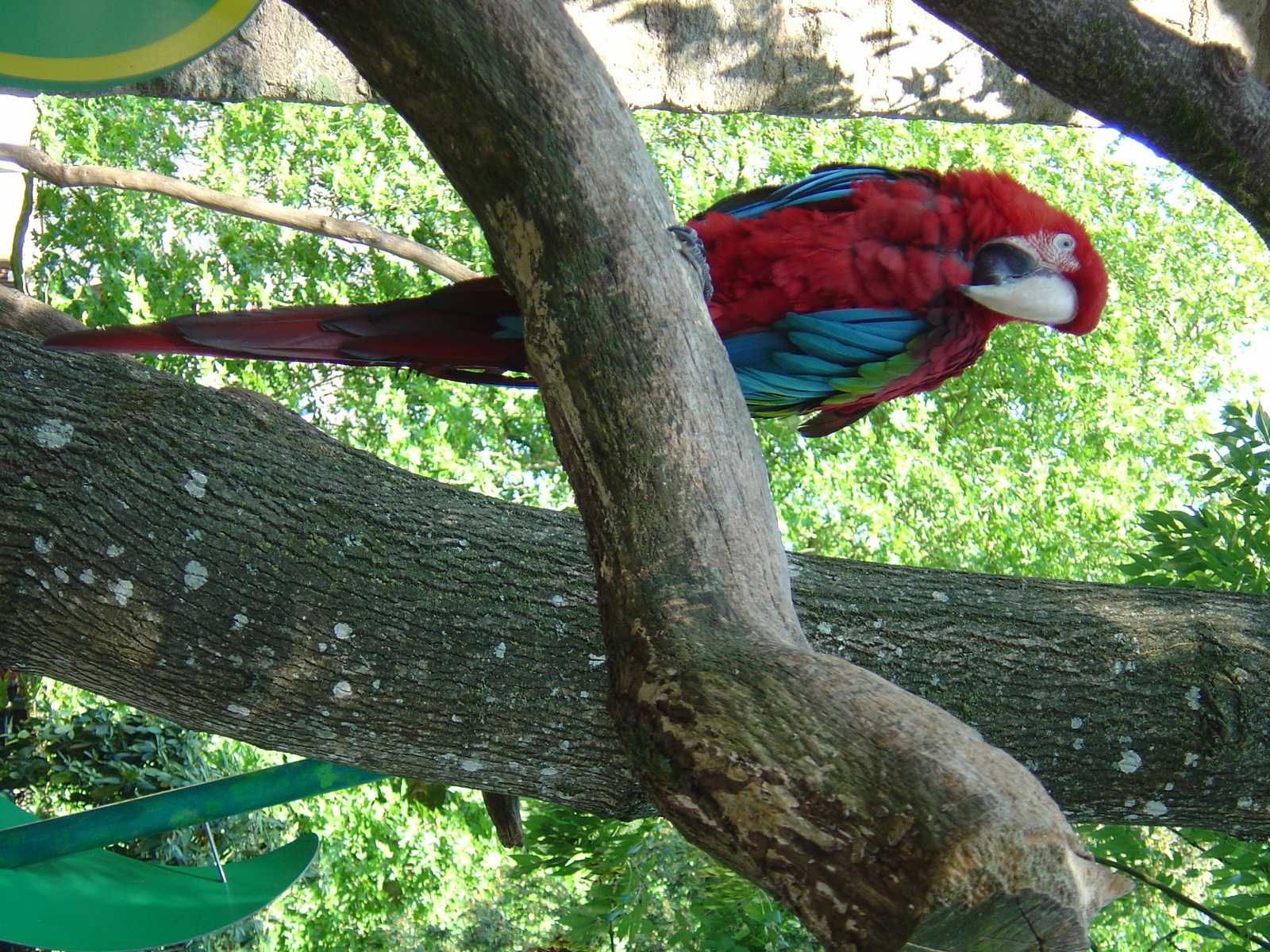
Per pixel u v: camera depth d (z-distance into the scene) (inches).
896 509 350.3
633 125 52.6
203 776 254.8
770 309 89.5
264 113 302.2
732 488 47.5
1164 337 390.6
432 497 83.8
